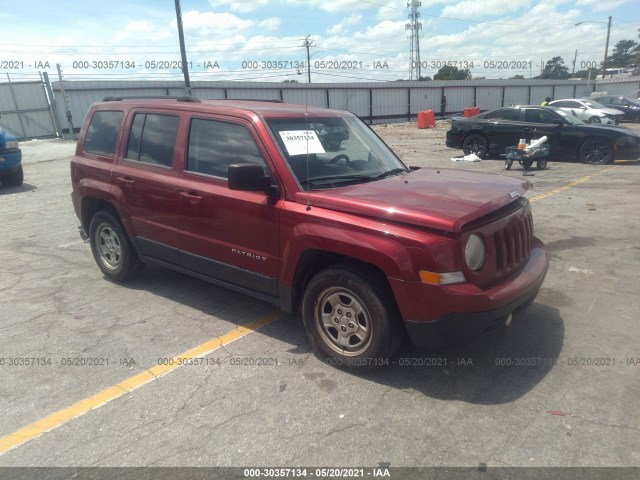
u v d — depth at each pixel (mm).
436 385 3355
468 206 3221
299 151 3867
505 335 4031
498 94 42406
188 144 4336
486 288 3209
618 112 23750
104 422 3033
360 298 3318
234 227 3938
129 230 4906
